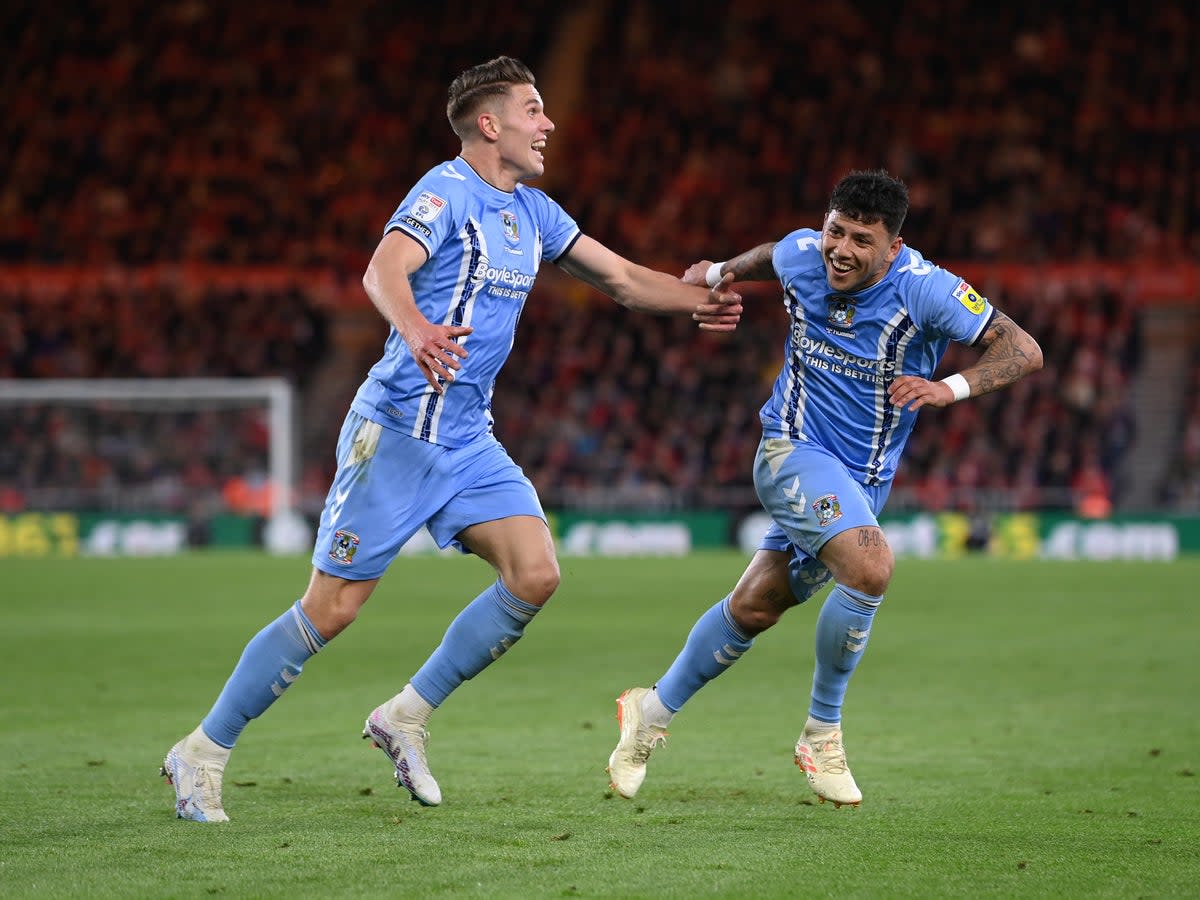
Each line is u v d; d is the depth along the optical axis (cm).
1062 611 5022
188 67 12262
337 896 1384
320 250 10944
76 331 10581
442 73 12388
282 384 8781
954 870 1504
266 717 2714
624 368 10125
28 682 3234
